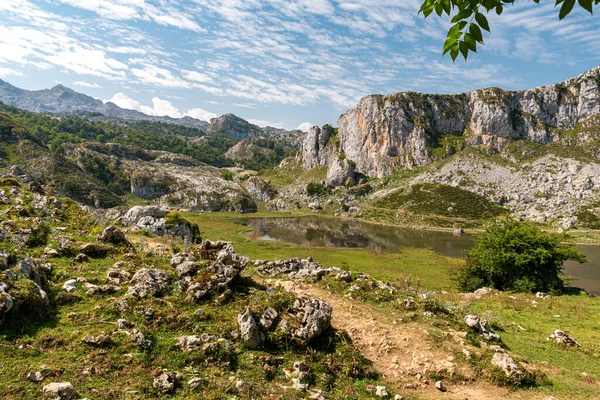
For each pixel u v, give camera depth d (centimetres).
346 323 1506
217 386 931
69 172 12144
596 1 348
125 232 2870
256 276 2169
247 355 1093
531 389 1194
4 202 2294
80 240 1933
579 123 17375
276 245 6194
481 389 1172
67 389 771
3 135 12388
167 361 982
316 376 1094
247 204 14900
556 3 355
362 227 11275
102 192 12125
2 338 909
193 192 14538
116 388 836
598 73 18150
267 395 948
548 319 2150
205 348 1037
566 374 1339
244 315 1202
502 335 1766
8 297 975
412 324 1535
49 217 2283
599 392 1208
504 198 13475
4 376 792
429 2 446
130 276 1481
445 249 7688
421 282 3919
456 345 1388
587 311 2355
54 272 1434
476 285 3441
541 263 3222
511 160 15925
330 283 1955
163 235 3188
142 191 14162
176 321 1169
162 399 841
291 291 1756
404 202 13988
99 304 1193
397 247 7706
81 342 962
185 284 1434
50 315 1090
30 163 11638
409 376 1205
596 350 1587
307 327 1241
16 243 1591
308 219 13075
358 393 1062
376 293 1820
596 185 12675
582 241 8638
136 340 1003
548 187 13350
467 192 13925
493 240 3519
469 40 426
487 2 410
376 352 1316
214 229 8156
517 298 2786
